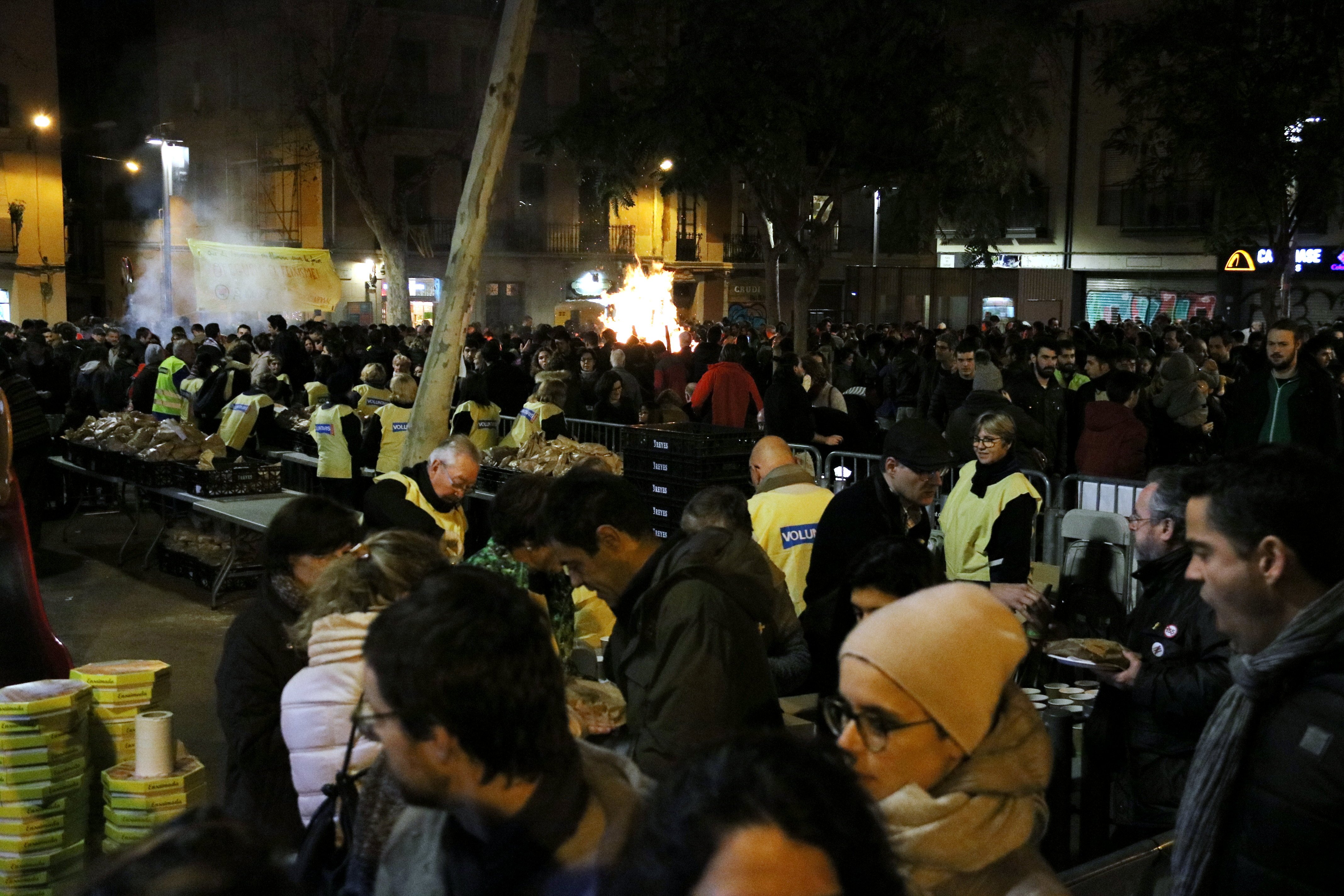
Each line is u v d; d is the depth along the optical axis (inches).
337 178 1582.2
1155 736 143.3
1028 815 81.0
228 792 143.1
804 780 49.2
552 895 71.3
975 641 77.0
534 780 71.7
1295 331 329.7
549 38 1708.9
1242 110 866.1
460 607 71.4
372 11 1517.0
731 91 750.5
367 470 434.6
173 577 412.5
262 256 1247.5
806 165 853.2
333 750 115.6
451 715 68.4
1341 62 938.1
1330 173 869.2
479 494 395.2
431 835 79.4
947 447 195.6
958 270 1464.1
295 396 635.5
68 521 493.4
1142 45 922.7
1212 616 138.4
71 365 690.2
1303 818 78.1
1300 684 81.2
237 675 140.9
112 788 180.5
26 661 237.0
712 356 630.5
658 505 359.3
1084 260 1466.5
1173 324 961.5
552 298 1772.9
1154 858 106.3
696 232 1897.1
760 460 245.8
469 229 368.8
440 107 1643.7
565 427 436.1
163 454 400.5
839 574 196.7
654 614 120.6
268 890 47.9
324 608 123.0
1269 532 82.8
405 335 942.4
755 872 47.6
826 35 741.9
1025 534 221.1
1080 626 263.6
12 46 1470.2
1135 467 358.0
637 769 85.1
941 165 799.1
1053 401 407.8
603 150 812.0
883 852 49.9
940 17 740.7
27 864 178.5
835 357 683.4
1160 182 1347.2
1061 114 1448.1
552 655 73.5
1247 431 340.5
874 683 76.2
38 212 1502.2
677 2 773.3
